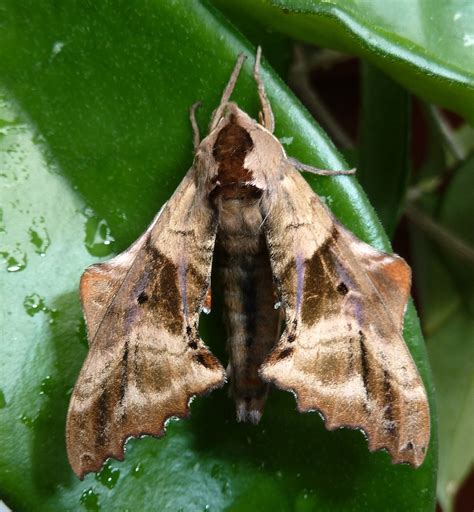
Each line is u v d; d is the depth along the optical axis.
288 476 0.16
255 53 0.15
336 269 0.15
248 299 0.15
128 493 0.16
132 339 0.15
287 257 0.15
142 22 0.15
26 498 0.15
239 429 0.16
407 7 0.15
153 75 0.16
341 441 0.16
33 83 0.16
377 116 0.18
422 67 0.15
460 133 0.20
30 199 0.16
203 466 0.16
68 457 0.15
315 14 0.14
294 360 0.15
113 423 0.15
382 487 0.16
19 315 0.16
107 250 0.16
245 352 0.15
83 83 0.16
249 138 0.15
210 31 0.15
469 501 0.21
